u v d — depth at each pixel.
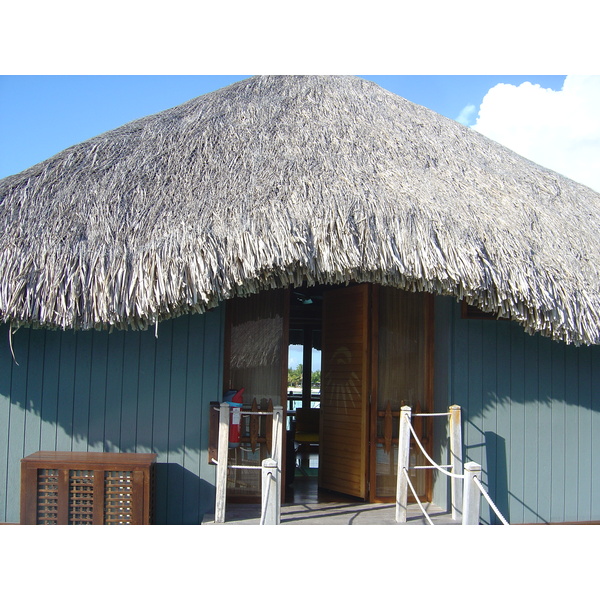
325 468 6.56
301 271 4.52
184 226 4.57
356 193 4.84
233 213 4.63
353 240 4.50
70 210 4.79
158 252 4.40
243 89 6.76
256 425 5.71
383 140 6.02
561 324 5.01
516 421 5.83
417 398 6.16
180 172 5.21
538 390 5.91
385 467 6.03
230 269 4.36
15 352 5.23
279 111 6.20
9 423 5.17
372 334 6.12
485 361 5.84
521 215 5.70
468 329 5.83
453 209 5.14
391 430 6.06
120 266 4.35
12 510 5.09
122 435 5.29
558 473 5.87
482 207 5.47
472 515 4.04
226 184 5.00
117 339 5.36
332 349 6.64
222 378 5.48
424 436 6.09
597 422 6.01
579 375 6.01
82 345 5.32
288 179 4.97
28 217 4.71
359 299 6.29
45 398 5.23
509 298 4.88
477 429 5.75
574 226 6.04
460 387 5.76
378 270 4.64
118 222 4.69
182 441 5.34
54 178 5.12
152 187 5.03
